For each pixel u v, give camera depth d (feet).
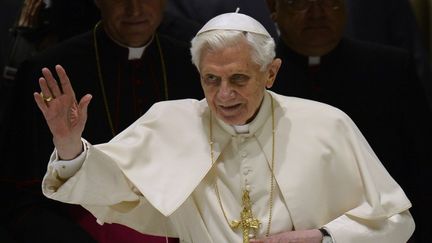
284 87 57.77
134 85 56.39
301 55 57.98
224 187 42.96
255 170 42.91
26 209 54.29
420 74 69.26
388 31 69.15
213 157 42.80
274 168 42.75
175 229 44.91
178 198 41.42
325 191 42.68
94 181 40.57
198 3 63.36
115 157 41.91
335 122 43.45
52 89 37.35
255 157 43.14
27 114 55.67
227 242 42.06
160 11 55.26
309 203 42.19
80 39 57.26
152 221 45.09
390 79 57.72
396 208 42.06
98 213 43.80
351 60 58.18
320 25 55.98
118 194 42.16
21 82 56.29
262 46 39.45
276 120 43.62
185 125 43.83
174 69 57.31
